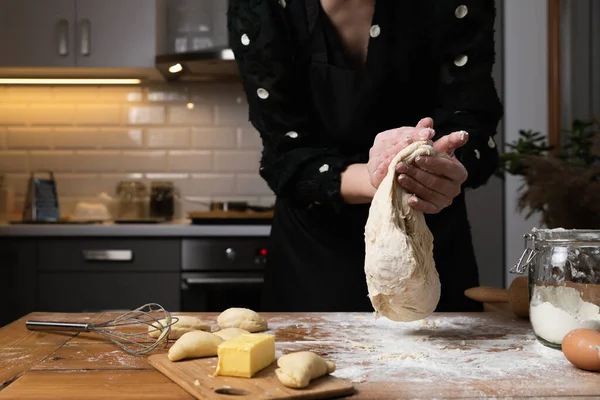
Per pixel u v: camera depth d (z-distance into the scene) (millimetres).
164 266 2650
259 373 901
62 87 3270
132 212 3158
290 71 1447
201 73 3098
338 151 1443
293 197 1422
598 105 2955
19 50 2943
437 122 1377
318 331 1199
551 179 1641
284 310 1562
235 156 3281
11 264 2654
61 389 860
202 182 3277
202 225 2660
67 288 2654
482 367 956
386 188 1097
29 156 3268
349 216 1493
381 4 1404
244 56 1462
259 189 3287
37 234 2637
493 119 1398
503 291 1394
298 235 1550
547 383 880
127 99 3279
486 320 1290
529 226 2822
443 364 973
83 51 2943
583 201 1557
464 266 1501
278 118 1470
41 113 3268
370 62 1428
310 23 1457
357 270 1476
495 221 2838
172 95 3273
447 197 1119
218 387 841
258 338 930
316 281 1503
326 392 829
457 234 1497
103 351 1061
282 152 1484
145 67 2945
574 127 2033
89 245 2658
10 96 3264
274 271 1607
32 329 1185
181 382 870
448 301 1482
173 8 2891
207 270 2660
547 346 1068
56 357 1021
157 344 1061
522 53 2945
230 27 1512
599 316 1022
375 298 1104
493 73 2953
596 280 1034
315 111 1510
